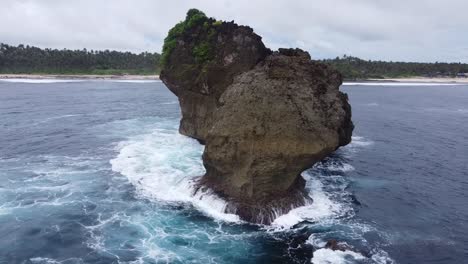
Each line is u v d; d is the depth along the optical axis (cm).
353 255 2094
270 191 2567
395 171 3612
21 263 2000
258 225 2394
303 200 2658
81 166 3397
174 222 2414
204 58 3491
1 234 2253
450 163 3981
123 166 3331
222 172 2631
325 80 2845
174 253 2103
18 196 2756
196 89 3638
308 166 2609
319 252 2114
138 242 2202
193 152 3678
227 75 3278
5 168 3347
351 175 3419
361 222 2502
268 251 2131
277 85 2580
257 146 2486
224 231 2320
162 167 3272
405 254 2162
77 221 2422
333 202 2775
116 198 2736
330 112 2633
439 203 2906
